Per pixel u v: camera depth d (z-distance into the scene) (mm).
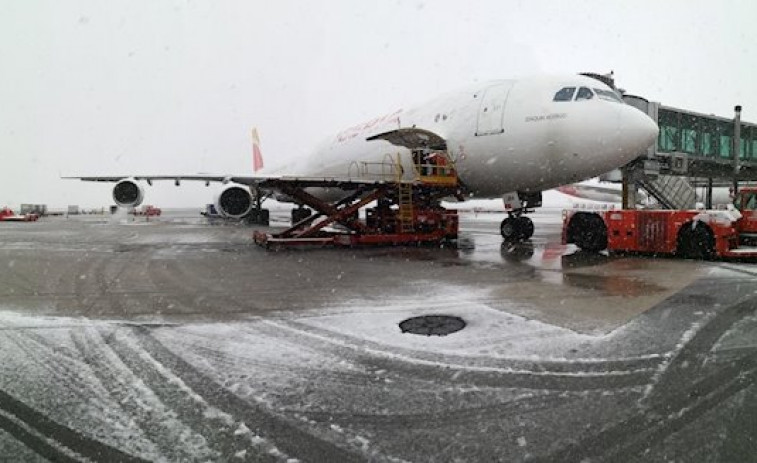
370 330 5020
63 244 15539
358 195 15734
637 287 7363
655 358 4090
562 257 11453
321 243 14094
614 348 4359
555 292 7008
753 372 3760
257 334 4895
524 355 4191
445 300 6500
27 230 23828
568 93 12586
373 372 3830
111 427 2947
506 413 3104
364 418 3053
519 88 13469
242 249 13781
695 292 6934
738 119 17172
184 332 4977
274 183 13977
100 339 4738
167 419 3045
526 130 12938
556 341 4582
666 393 3383
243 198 22078
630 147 12039
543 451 2643
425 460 2570
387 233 14883
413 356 4199
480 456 2602
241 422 3004
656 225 11492
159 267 9930
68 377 3748
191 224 30609
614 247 12211
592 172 12875
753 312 5699
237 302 6441
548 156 12812
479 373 3789
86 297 6812
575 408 3164
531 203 16031
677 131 18859
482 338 4695
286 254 12398
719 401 3250
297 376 3760
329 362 4066
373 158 17844
